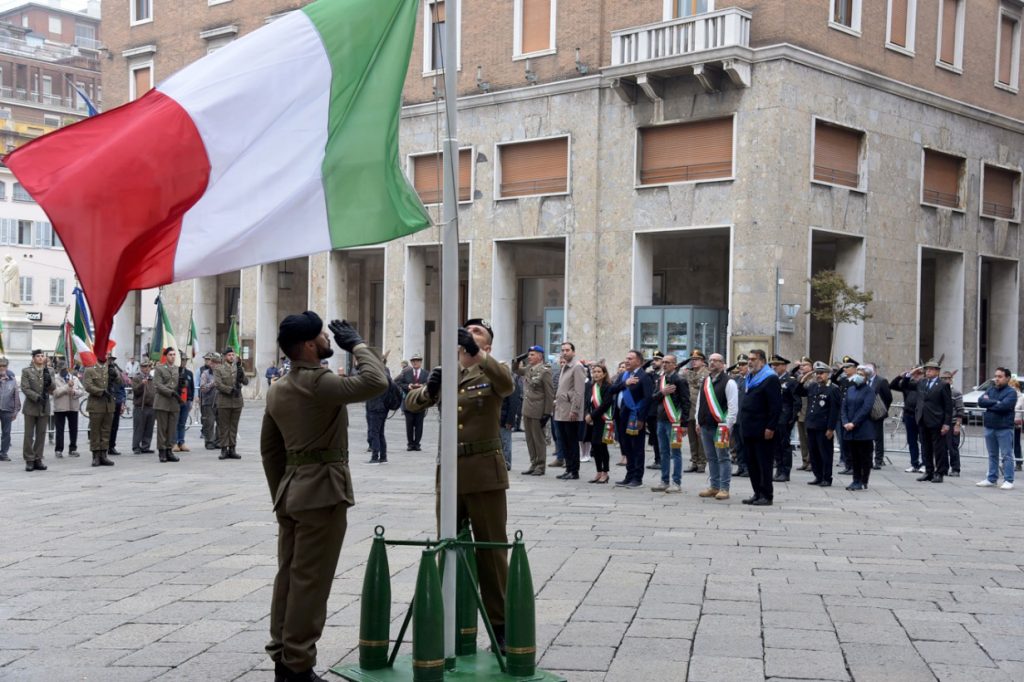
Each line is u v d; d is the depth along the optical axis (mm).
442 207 5945
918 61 30203
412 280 34062
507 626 5891
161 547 10062
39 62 76438
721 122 27344
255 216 5805
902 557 9852
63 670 6199
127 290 5617
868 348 28641
